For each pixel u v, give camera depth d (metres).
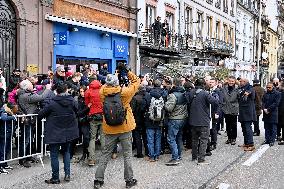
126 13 20.88
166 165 9.69
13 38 13.97
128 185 7.75
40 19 14.88
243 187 7.84
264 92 13.39
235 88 12.58
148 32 21.95
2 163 8.62
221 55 35.28
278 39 66.06
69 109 7.91
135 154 10.89
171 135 9.79
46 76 11.50
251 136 11.80
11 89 11.62
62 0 16.06
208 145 10.83
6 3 13.66
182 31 27.69
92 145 9.34
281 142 12.91
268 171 9.20
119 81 8.31
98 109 9.21
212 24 34.56
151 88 10.34
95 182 7.70
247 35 47.03
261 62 51.12
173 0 26.23
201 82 9.95
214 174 8.86
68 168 8.11
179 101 9.75
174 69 20.00
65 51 16.39
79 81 10.87
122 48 20.58
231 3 40.56
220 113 12.76
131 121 7.84
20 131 8.91
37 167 9.11
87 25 17.17
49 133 7.77
